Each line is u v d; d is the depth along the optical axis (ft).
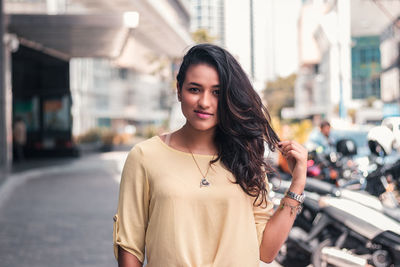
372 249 12.99
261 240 5.48
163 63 100.78
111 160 68.13
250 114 5.19
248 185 5.19
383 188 15.11
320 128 27.55
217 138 5.38
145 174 5.21
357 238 13.50
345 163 21.20
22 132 65.16
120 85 157.07
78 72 127.13
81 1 81.25
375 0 76.64
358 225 13.01
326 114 249.75
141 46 74.02
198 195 5.06
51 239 20.01
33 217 25.02
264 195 5.43
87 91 134.41
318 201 14.42
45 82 70.18
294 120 251.60
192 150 5.31
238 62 5.22
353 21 196.03
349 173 20.81
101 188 37.47
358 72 228.63
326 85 252.83
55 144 72.33
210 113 5.13
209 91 5.12
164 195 5.05
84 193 34.50
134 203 5.26
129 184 5.28
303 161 5.50
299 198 5.44
